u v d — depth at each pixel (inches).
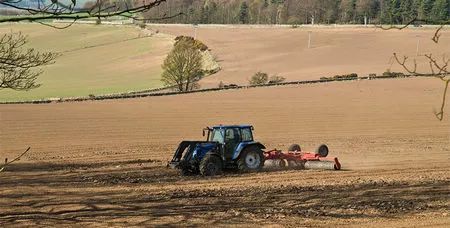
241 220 933.8
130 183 1350.9
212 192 1192.2
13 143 2368.4
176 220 935.0
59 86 6609.3
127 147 2261.3
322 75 6141.7
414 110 3705.7
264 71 6722.4
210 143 1483.8
